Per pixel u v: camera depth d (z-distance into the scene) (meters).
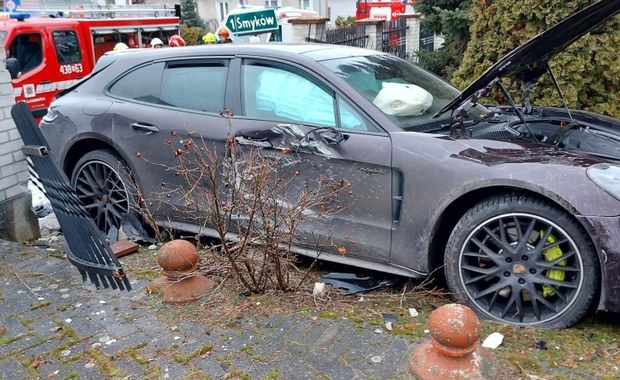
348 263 3.63
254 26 10.09
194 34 23.16
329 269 3.96
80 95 4.80
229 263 3.59
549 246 2.98
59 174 3.49
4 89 4.65
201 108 4.16
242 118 3.94
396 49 16.75
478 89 3.41
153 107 4.36
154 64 4.50
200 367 2.68
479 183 3.08
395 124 3.48
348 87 3.63
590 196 2.83
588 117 4.12
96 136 4.59
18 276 3.77
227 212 3.46
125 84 4.61
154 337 2.96
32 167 3.93
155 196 4.38
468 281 3.20
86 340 2.96
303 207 3.36
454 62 10.88
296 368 2.65
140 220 4.62
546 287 3.02
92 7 12.30
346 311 3.23
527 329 2.98
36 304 3.37
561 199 2.86
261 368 2.66
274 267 3.45
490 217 3.10
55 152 4.83
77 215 3.46
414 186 3.29
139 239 4.46
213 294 3.40
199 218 3.78
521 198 3.03
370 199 3.45
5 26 9.62
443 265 3.38
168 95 4.36
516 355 2.71
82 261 3.55
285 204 3.65
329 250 3.66
